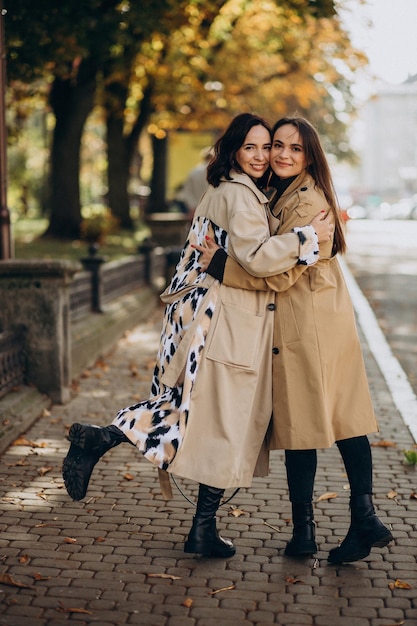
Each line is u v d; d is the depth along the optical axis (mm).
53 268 6777
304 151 3816
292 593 3559
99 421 6457
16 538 4113
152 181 28297
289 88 23844
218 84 22250
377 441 5992
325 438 3760
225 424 3688
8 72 12070
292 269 3699
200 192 14031
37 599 3459
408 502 4707
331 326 3793
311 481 3920
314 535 3916
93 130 42812
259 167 3857
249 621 3312
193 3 14625
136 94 22438
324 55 21750
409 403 7137
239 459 3709
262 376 3795
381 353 9516
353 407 3875
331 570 3795
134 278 12766
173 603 3449
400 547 4059
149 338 10438
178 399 3773
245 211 3699
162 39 15734
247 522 4367
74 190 18875
